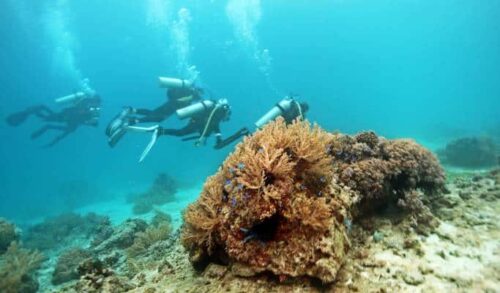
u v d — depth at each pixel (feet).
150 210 46.21
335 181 13.48
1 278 22.74
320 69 366.84
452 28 308.40
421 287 9.86
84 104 54.70
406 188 15.48
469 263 10.91
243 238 10.99
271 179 11.48
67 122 55.93
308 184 12.06
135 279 15.29
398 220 14.25
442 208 15.93
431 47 398.01
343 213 11.79
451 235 13.00
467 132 87.25
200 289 11.07
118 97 405.18
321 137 13.37
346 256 11.32
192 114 29.55
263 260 10.56
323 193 12.01
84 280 14.10
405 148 16.39
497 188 17.99
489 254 11.33
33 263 26.00
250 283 10.56
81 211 59.11
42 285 25.12
